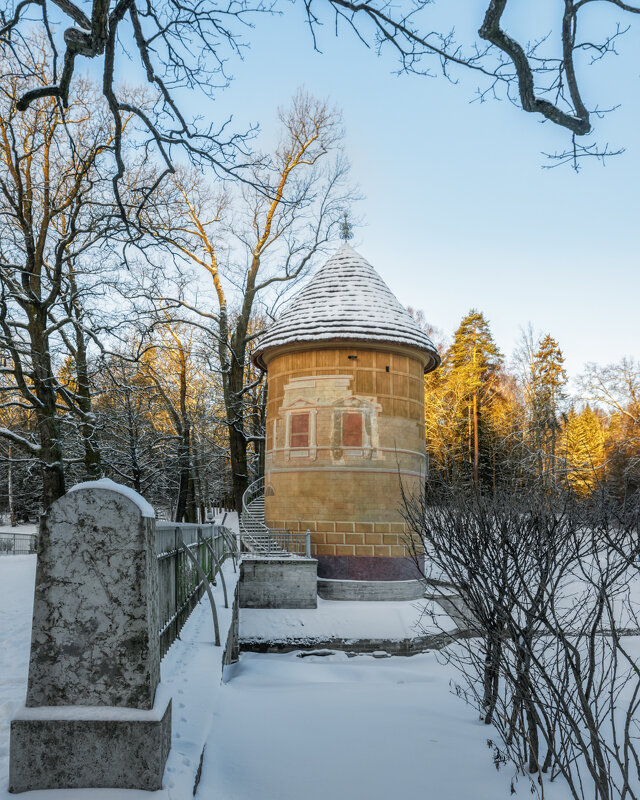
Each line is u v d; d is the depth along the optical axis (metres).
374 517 23.48
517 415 47.59
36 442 29.70
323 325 24.53
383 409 24.33
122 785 3.91
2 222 23.28
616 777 6.41
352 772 5.61
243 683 10.94
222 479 56.28
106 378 31.09
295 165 36.25
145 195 7.00
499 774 5.95
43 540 4.12
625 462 31.89
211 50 6.13
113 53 5.08
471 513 7.56
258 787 5.03
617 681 11.08
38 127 20.28
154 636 4.30
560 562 6.45
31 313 24.44
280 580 21.22
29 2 5.39
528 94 4.38
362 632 19.69
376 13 4.96
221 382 45.75
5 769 4.18
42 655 4.04
